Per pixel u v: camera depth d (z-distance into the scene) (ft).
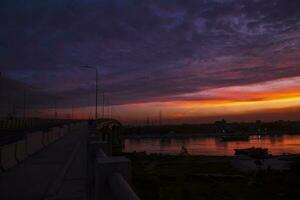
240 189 168.86
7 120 159.43
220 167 258.37
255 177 206.28
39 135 73.87
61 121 309.63
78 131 171.94
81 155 59.00
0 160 41.78
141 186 101.81
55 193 29.04
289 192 155.94
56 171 41.52
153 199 94.12
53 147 76.79
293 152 505.25
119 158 9.98
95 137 26.48
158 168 230.27
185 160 302.66
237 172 232.53
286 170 234.17
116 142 322.75
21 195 28.71
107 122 277.64
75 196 28.02
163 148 604.49
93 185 14.49
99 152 15.94
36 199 27.30
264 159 321.73
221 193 156.97
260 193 157.79
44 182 34.53
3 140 79.66
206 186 172.04
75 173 39.45
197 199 139.74
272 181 184.24
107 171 9.32
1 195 28.73
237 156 353.92
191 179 192.54
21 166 46.29
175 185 165.17
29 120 211.20
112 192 8.36
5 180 35.81
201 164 275.39
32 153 62.18
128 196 6.45
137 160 233.96
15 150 50.14
